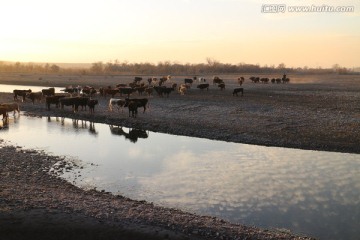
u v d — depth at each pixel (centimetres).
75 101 3441
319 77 10625
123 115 3216
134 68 16062
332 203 1327
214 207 1297
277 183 1544
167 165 1802
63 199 1261
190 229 1069
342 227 1135
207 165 1805
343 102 3984
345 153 2053
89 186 1492
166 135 2544
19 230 1011
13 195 1260
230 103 3878
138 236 1012
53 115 3381
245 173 1680
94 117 3188
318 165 1811
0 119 3197
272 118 2994
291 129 2581
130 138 2441
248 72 15550
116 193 1423
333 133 2447
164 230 1055
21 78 9006
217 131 2564
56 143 2272
